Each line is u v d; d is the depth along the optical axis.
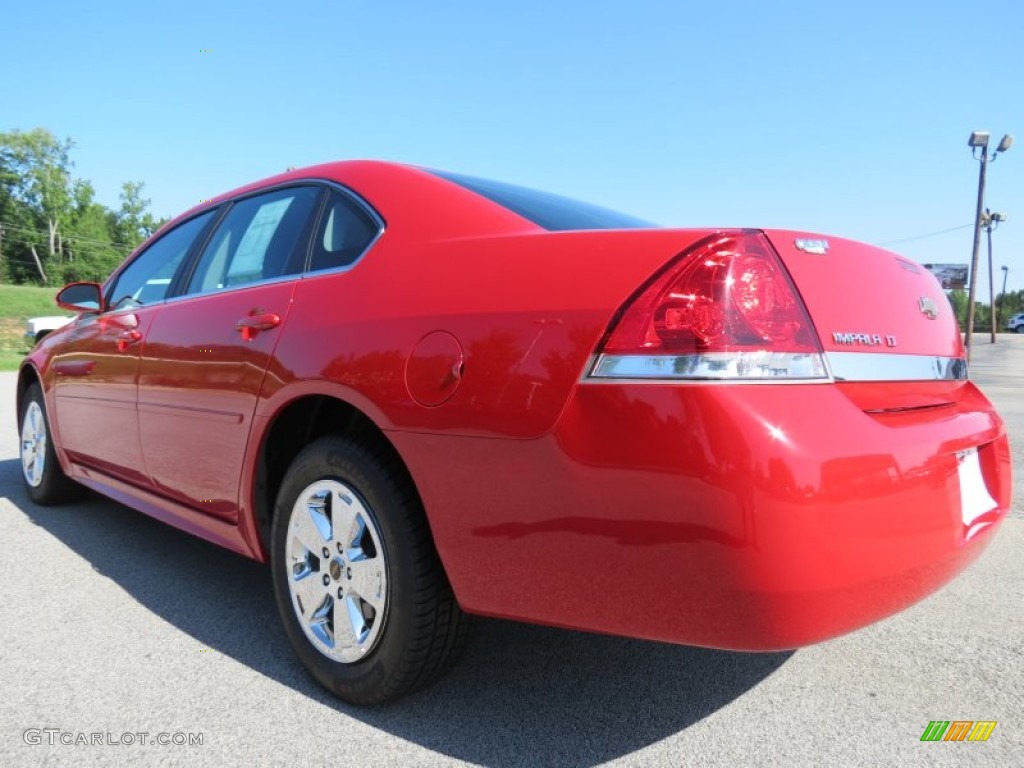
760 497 1.49
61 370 3.98
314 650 2.26
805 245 1.84
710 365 1.56
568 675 2.40
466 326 1.88
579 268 1.78
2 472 5.43
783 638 1.55
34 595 3.03
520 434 1.73
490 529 1.80
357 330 2.14
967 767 1.92
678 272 1.64
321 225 2.58
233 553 3.63
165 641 2.62
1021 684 2.36
